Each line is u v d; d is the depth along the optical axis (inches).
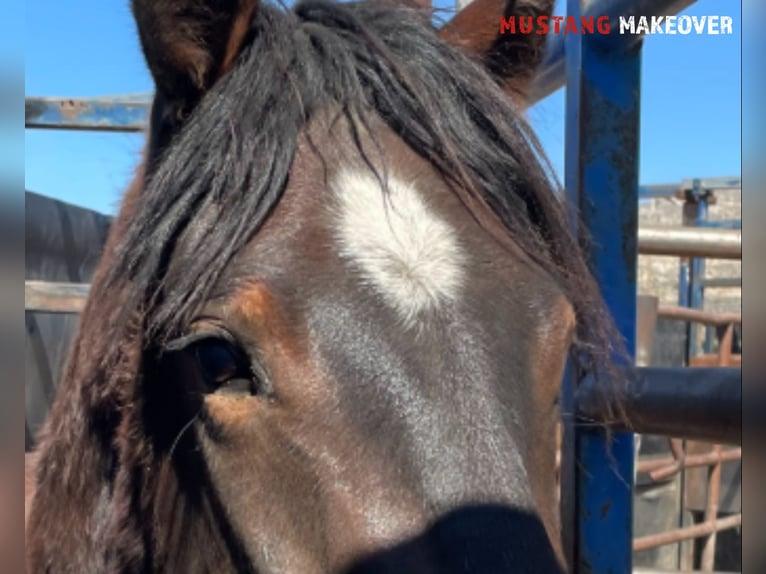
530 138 63.4
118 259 58.1
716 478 202.4
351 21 64.1
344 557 45.9
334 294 50.4
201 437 55.1
